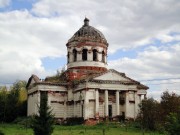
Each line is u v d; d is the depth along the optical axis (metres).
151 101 65.56
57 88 77.06
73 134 51.50
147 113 63.94
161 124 62.06
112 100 75.62
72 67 80.31
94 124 69.50
